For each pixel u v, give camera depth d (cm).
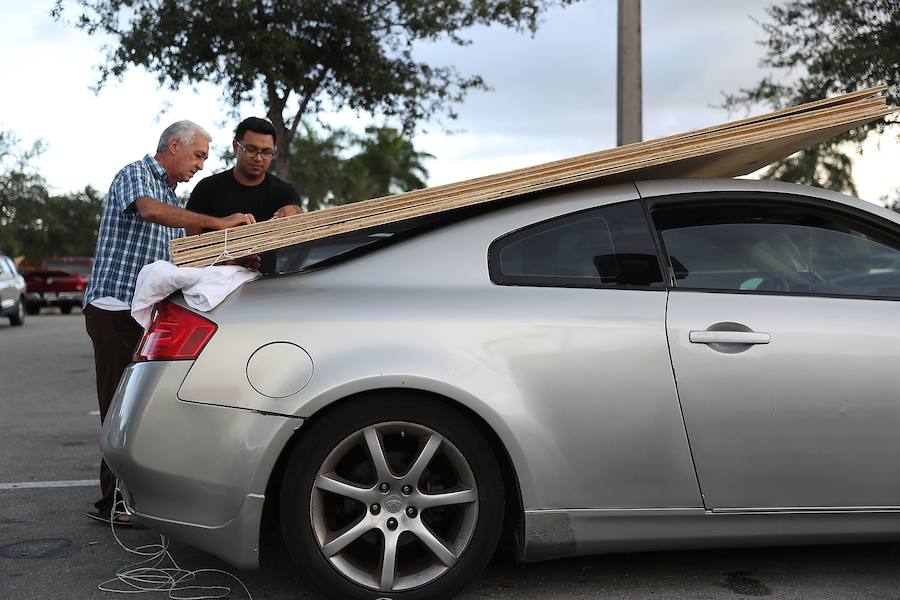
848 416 328
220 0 1132
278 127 1214
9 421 764
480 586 348
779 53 1091
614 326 324
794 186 359
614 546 326
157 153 445
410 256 334
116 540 416
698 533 327
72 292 2886
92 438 683
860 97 357
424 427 317
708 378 324
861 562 375
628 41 789
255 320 315
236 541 310
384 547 314
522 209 344
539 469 317
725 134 348
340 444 313
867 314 336
